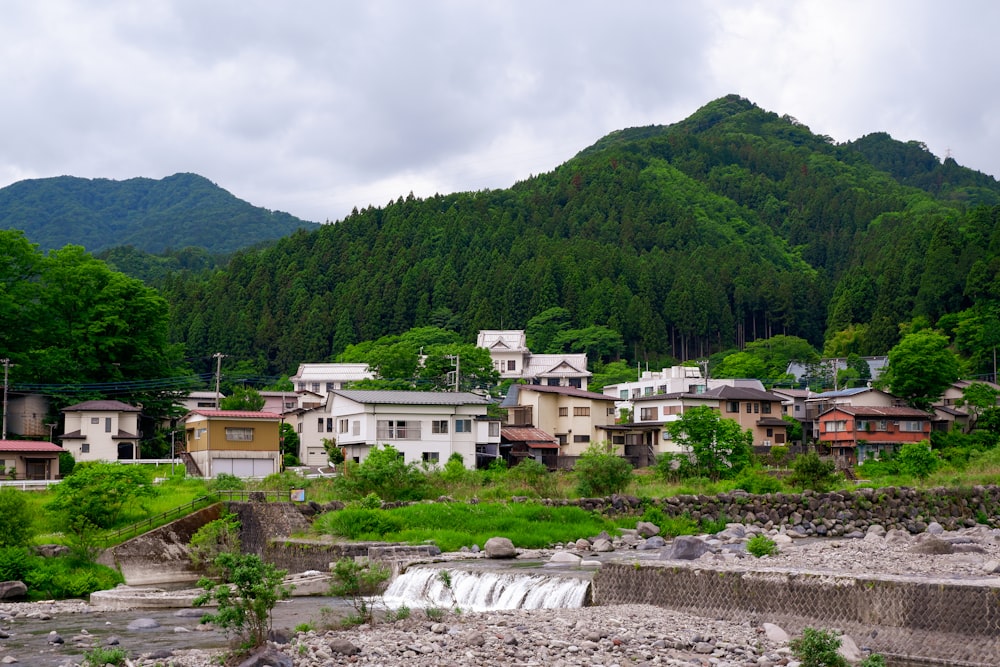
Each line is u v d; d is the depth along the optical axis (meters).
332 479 55.97
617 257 171.88
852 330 141.00
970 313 118.81
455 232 185.50
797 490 52.31
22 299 75.94
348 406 69.75
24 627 28.58
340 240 184.50
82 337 76.94
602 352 143.25
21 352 74.31
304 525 44.47
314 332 151.50
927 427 84.12
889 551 32.06
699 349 161.25
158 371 81.19
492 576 30.75
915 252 147.88
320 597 33.38
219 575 40.75
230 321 151.50
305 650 21.75
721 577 25.20
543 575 29.84
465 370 106.31
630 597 27.31
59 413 74.31
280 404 103.81
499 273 161.75
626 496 48.75
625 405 104.12
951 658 20.47
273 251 183.38
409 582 32.66
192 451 68.69
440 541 40.00
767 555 32.09
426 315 156.62
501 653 21.11
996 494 51.41
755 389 91.00
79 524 40.47
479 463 71.38
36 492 51.16
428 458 68.38
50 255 80.69
